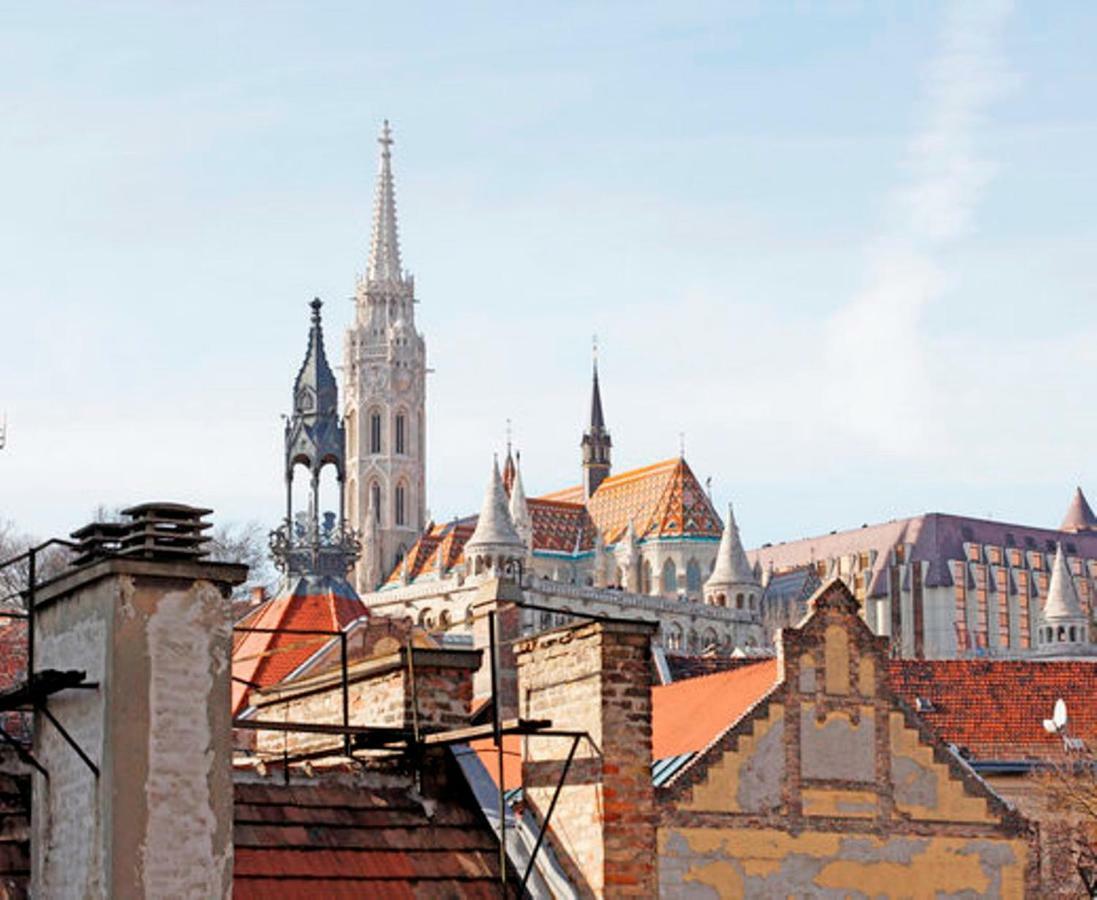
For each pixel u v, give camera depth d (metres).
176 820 31.61
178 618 32.06
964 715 122.06
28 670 34.38
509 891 39.81
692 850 62.16
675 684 72.75
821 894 63.88
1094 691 125.12
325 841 39.22
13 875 34.38
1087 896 112.94
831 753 65.19
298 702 46.47
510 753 44.72
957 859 66.25
